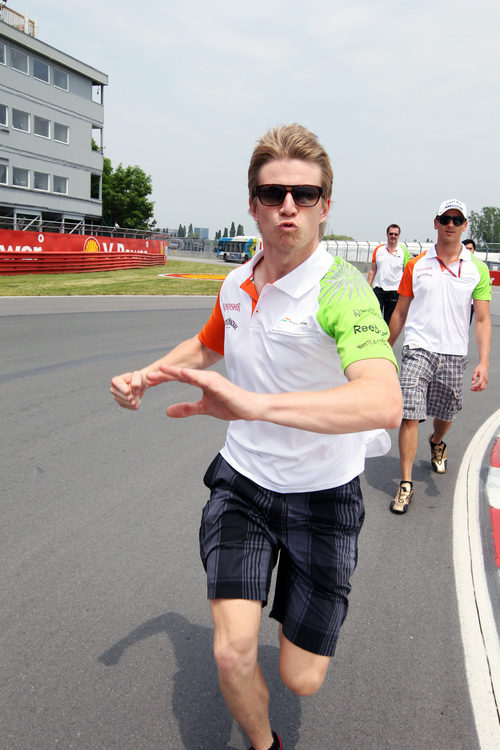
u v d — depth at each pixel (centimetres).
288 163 156
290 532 173
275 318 163
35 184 3288
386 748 201
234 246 5012
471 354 1038
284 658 170
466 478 459
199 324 1202
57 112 3331
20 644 246
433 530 368
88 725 207
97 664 237
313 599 168
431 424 615
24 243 2288
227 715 214
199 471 446
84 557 317
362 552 337
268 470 173
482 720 214
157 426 552
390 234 865
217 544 172
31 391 643
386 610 281
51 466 441
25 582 291
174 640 254
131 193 4653
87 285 2008
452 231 399
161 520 363
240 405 131
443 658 247
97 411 586
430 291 413
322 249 166
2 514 360
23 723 206
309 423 131
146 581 297
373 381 135
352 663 243
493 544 349
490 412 665
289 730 208
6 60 3000
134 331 1070
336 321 150
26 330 1018
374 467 484
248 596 162
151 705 217
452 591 298
